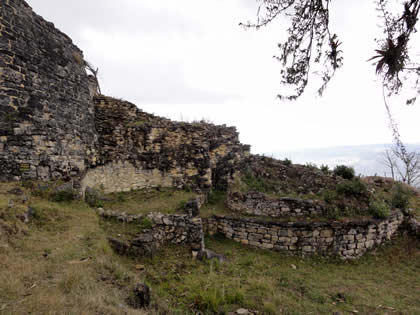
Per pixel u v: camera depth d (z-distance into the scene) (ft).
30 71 22.04
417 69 8.01
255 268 23.25
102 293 10.42
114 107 35.29
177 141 39.50
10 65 20.27
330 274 24.20
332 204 31.30
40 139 22.61
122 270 13.99
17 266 11.09
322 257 27.73
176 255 22.81
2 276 10.07
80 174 27.37
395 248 30.50
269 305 15.37
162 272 18.57
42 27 23.97
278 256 27.63
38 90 22.79
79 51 30.25
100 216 23.45
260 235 29.68
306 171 42.06
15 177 20.40
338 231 28.50
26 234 14.83
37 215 17.60
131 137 35.91
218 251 27.63
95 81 35.19
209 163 41.75
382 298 19.60
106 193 32.24
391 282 23.26
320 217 29.89
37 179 22.08
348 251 28.58
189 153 40.04
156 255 21.65
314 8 9.10
